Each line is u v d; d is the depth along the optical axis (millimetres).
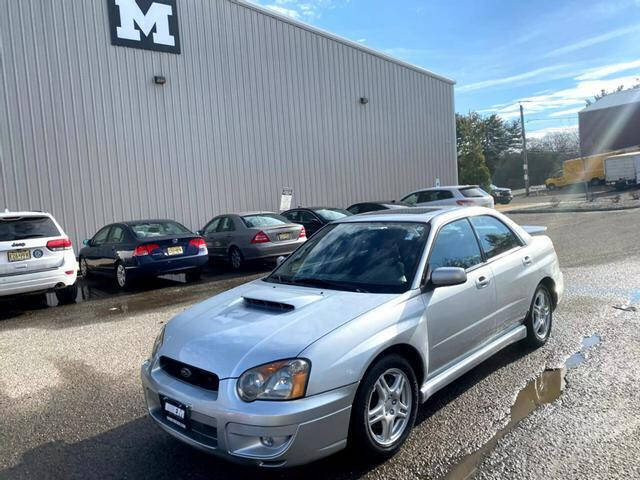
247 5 16984
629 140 55969
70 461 3498
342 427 2967
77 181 13672
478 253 4426
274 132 17734
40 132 13125
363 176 20578
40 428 4020
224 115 16469
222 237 12656
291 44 18219
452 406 3965
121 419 4117
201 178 15938
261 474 3211
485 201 16953
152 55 14961
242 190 16906
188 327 3514
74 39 13617
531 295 4930
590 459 3131
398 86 21938
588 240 13016
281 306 3545
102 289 10430
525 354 5004
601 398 3932
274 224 12305
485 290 4238
